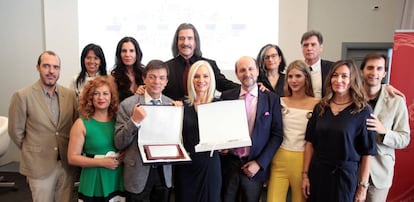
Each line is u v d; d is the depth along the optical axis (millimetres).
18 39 4238
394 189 2631
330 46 4055
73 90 2375
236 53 3943
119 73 2324
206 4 3924
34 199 2164
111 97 1981
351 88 1882
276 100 2092
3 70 4309
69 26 3979
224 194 2059
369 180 2037
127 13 3965
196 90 1972
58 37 4000
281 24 3852
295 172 2037
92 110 1931
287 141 2062
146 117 1839
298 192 2055
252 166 1972
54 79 2137
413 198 2617
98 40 3988
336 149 1824
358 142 1857
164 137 1878
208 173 1911
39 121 2125
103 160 1847
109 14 3965
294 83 2082
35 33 4207
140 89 2020
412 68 2607
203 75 1964
